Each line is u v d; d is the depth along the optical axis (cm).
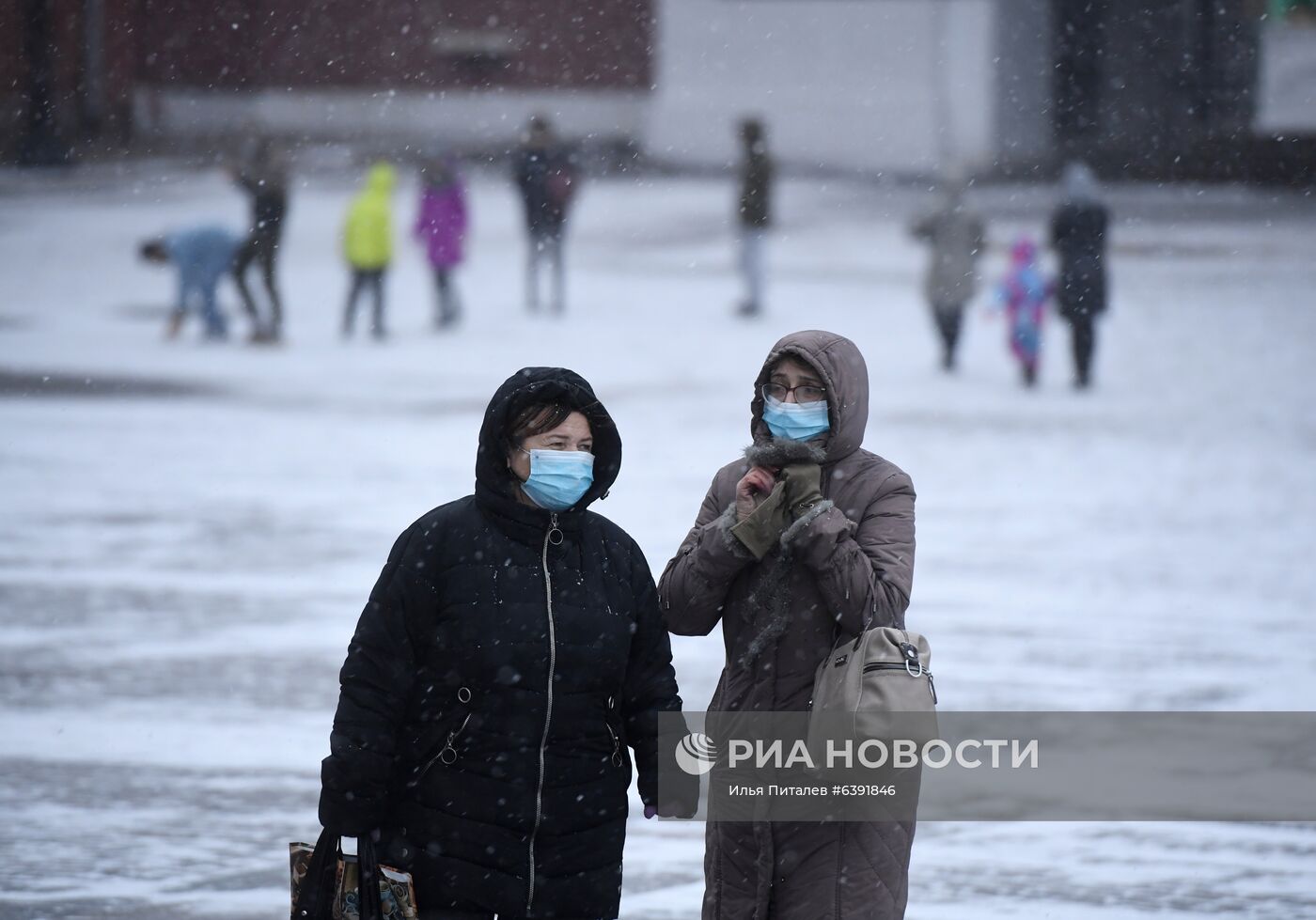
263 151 7125
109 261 9631
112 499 4134
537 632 1302
